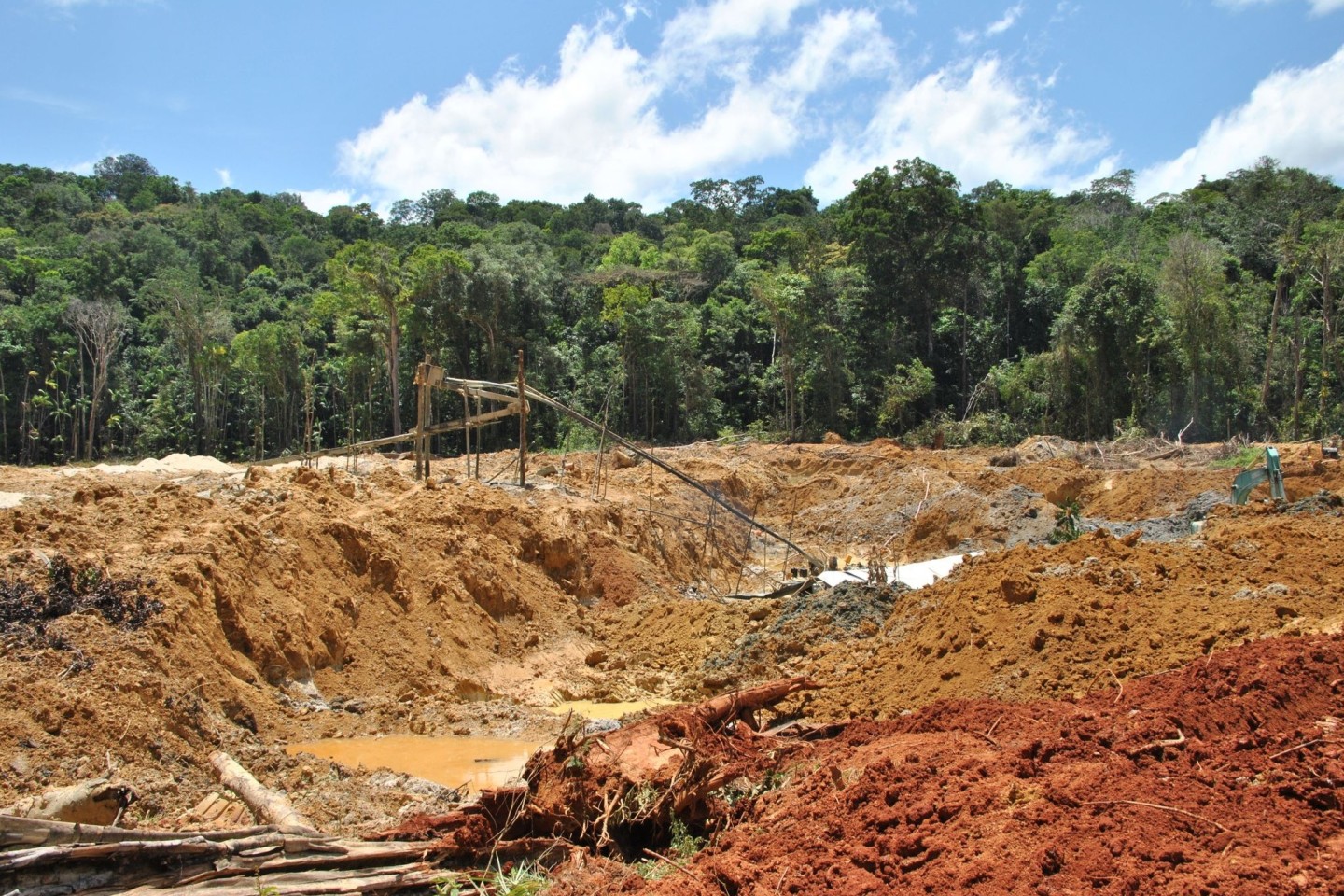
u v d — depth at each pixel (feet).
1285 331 183.93
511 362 191.72
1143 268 185.26
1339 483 99.71
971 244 202.18
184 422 193.67
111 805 30.58
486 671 59.06
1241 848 21.26
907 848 24.34
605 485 107.86
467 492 74.23
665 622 67.31
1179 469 129.70
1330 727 27.71
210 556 50.83
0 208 303.89
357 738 46.37
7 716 34.60
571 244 313.94
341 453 110.73
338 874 27.35
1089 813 23.80
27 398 190.08
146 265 247.91
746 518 91.50
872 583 65.67
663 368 191.31
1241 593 44.83
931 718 35.22
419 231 324.19
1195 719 28.48
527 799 30.50
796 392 194.18
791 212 371.15
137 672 40.19
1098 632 43.50
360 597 58.65
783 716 44.83
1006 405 187.01
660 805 29.68
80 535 49.44
